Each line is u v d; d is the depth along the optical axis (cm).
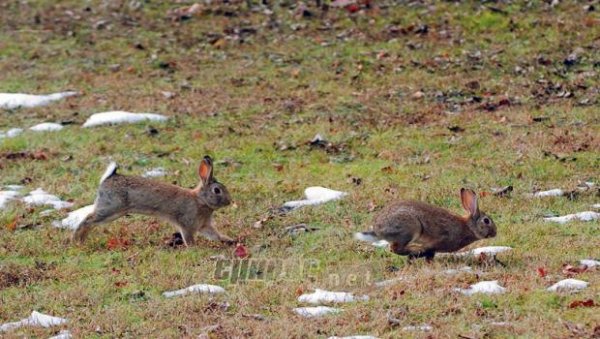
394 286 1216
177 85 2384
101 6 2994
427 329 1082
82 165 1878
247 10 2864
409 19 2702
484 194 1633
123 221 1567
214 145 1980
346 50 2553
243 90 2334
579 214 1515
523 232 1438
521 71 2353
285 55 2555
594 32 2531
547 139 1922
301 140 1989
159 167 1872
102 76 2473
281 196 1683
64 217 1598
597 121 2039
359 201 1623
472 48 2509
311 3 2844
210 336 1091
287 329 1094
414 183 1717
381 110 2162
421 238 1329
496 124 2044
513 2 2728
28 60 2602
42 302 1245
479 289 1190
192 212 1474
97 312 1201
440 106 2175
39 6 3020
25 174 1825
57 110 2225
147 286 1288
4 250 1454
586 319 1086
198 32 2748
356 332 1087
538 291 1173
